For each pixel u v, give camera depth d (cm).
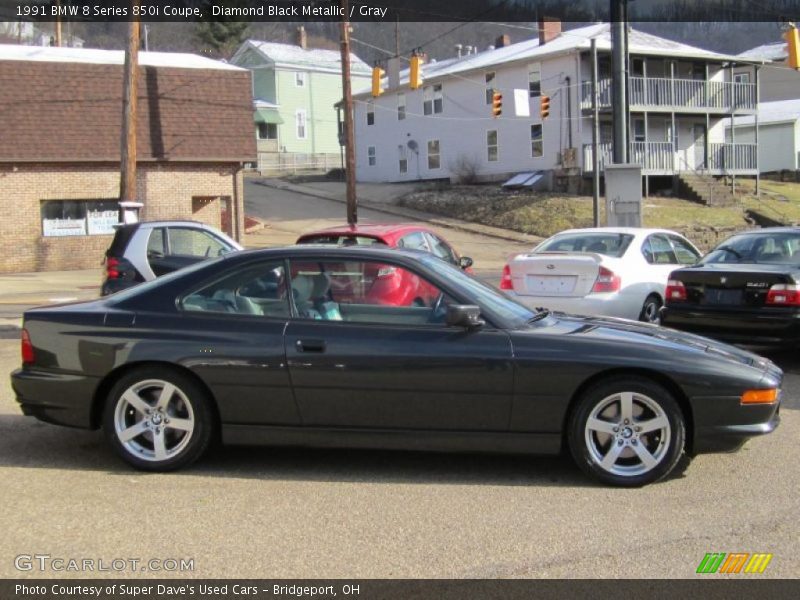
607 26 3950
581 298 1009
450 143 4331
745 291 895
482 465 580
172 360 548
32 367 571
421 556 423
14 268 2323
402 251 587
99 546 436
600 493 521
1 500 505
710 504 500
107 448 620
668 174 3734
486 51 4700
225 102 2619
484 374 529
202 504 500
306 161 5788
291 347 542
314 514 484
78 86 2394
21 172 2319
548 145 3809
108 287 1108
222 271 574
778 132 4619
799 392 809
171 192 2547
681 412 530
